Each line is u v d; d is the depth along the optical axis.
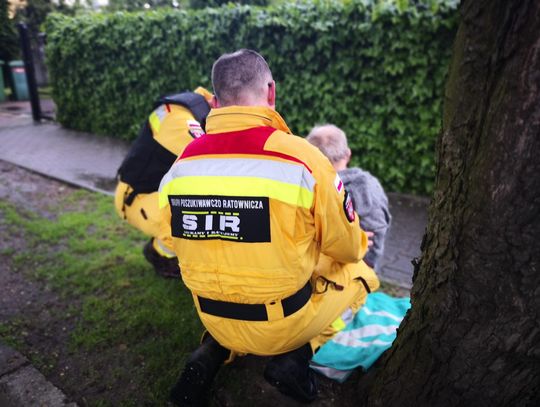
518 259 1.17
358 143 5.03
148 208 2.61
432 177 4.74
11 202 4.47
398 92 4.59
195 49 6.14
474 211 1.22
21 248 3.46
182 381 1.81
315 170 1.44
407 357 1.65
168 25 6.27
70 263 3.21
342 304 1.87
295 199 1.38
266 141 1.42
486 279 1.26
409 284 3.11
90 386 2.12
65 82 8.05
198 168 1.48
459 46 1.20
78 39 7.31
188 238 1.52
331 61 4.87
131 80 6.95
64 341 2.42
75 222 3.92
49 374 2.18
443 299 1.41
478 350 1.37
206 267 1.53
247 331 1.62
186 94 2.57
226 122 1.48
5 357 2.26
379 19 4.38
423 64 4.39
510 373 1.35
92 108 7.84
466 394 1.47
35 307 2.71
